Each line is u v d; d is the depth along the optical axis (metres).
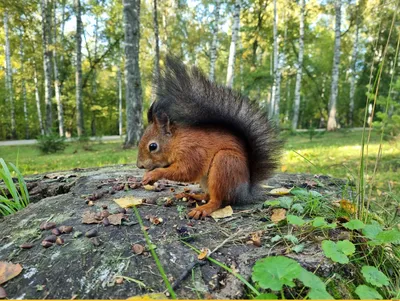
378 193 0.45
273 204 0.27
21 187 0.33
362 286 0.18
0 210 0.31
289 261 0.17
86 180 0.40
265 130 0.29
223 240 0.23
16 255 0.21
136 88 1.54
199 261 0.20
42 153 1.50
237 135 0.29
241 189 0.28
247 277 0.19
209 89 0.29
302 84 4.04
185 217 0.27
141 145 0.30
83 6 2.66
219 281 0.19
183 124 0.29
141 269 0.19
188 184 0.40
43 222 0.26
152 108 0.30
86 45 3.30
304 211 0.27
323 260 0.20
